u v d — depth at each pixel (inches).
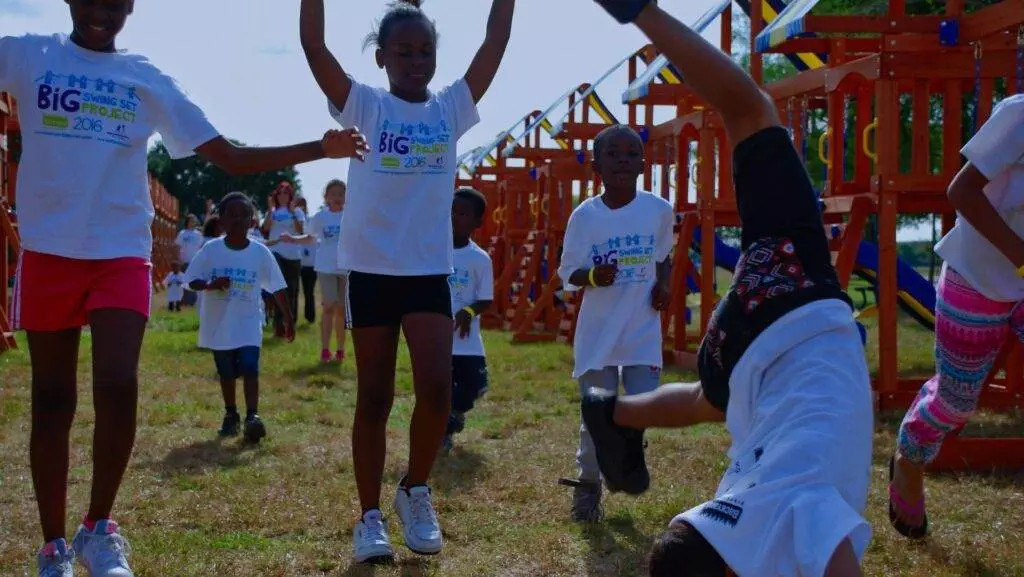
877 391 315.6
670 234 203.0
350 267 159.5
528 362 446.9
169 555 162.2
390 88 164.1
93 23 138.8
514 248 727.1
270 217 634.8
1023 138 151.5
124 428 139.9
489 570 157.9
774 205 106.0
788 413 96.3
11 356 417.7
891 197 315.3
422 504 161.3
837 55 366.9
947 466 221.6
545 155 721.0
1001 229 152.4
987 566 157.4
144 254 143.7
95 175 137.7
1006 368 323.6
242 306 276.8
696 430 274.2
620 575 156.5
